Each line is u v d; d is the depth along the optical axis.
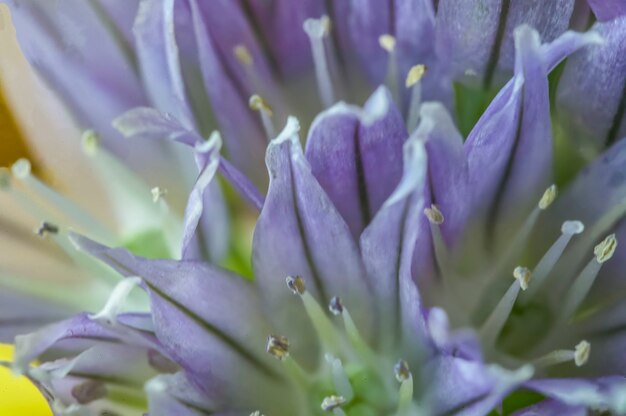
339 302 0.10
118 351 0.10
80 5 0.10
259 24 0.10
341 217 0.10
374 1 0.10
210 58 0.10
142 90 0.10
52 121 0.10
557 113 0.10
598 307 0.10
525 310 0.10
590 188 0.10
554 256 0.10
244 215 0.10
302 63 0.11
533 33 0.09
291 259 0.10
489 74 0.10
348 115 0.09
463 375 0.09
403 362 0.09
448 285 0.10
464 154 0.09
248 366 0.10
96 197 0.11
